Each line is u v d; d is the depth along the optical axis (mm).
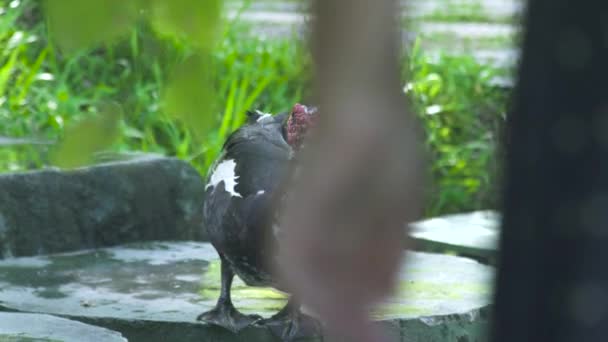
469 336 6473
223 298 6148
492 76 15375
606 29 896
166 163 9172
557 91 908
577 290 892
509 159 940
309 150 901
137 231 8930
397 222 890
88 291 7082
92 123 2490
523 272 922
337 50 882
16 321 5766
